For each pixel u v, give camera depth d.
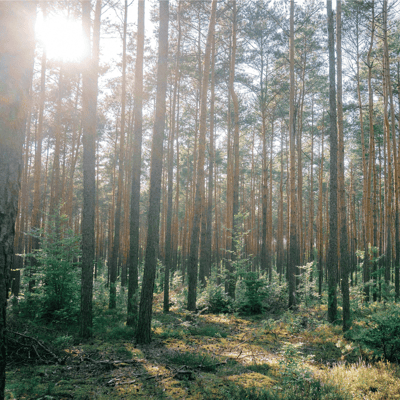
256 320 13.27
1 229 2.47
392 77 19.03
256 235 36.31
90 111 8.89
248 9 18.50
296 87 21.53
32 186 29.84
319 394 5.12
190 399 4.76
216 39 20.05
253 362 7.00
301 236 24.30
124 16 16.09
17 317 9.18
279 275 27.52
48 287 9.87
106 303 14.27
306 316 12.90
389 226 17.83
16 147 2.60
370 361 7.12
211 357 7.11
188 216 31.56
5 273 2.51
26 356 6.30
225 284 18.06
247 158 36.00
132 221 10.64
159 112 8.42
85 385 5.12
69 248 10.69
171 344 8.09
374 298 16.36
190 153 31.03
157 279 21.25
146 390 5.03
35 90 20.64
